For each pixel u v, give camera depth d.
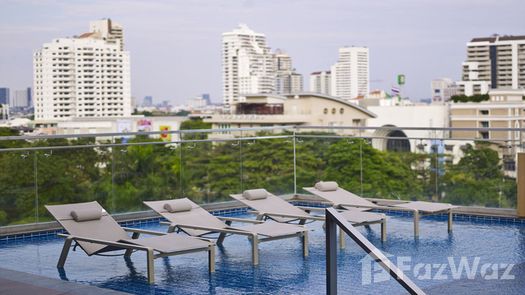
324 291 5.34
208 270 6.18
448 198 9.27
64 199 8.60
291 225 6.93
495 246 7.09
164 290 5.47
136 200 9.26
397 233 8.00
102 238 6.47
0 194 8.08
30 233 8.30
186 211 7.54
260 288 5.46
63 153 8.57
